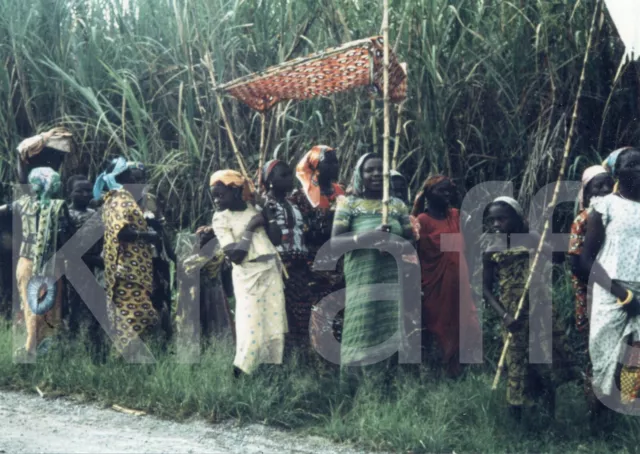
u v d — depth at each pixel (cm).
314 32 793
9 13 863
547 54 709
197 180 785
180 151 788
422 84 702
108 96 851
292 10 798
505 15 738
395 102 608
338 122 739
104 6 888
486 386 549
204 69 794
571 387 573
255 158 768
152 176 789
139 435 479
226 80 795
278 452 457
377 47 559
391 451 464
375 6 752
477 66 728
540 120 709
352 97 736
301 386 536
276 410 511
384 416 491
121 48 852
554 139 692
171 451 451
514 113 718
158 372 554
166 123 837
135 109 790
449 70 724
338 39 758
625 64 712
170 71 833
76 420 505
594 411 496
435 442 464
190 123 796
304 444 472
